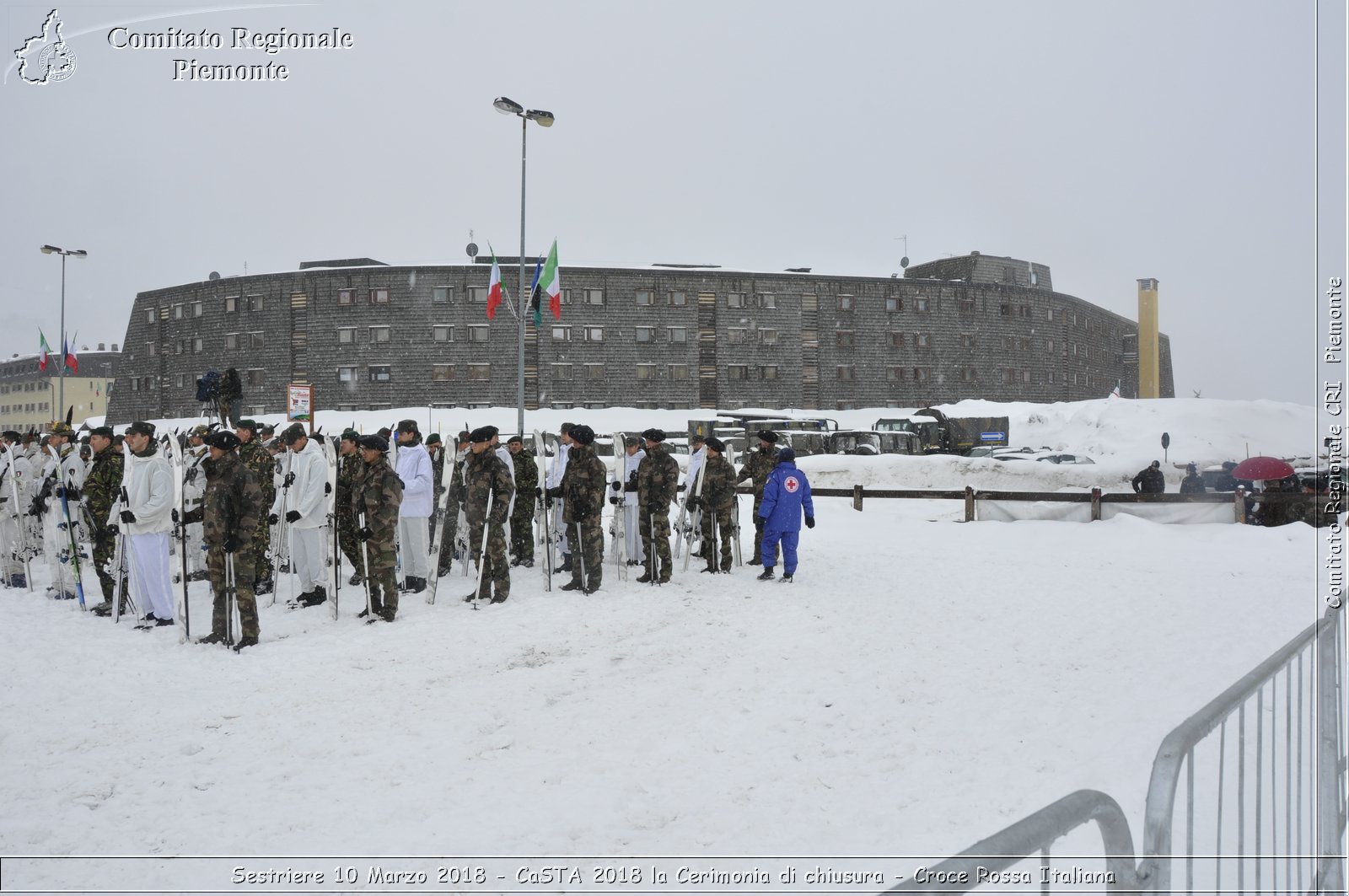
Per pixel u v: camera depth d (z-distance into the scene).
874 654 7.74
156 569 8.99
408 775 5.04
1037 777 4.88
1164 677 6.95
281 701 6.43
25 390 97.50
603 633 8.60
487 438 10.10
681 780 4.96
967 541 16.28
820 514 21.25
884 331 67.88
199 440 13.41
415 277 58.91
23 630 8.84
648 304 62.03
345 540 10.87
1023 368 73.31
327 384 59.25
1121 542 15.64
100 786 4.86
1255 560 13.41
